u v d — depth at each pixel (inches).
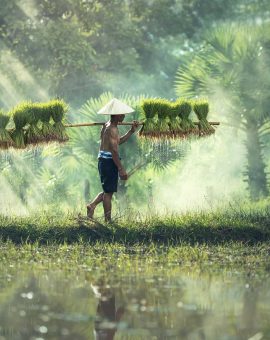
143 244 1042.1
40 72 2652.6
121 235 1056.2
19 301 705.0
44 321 639.8
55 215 1153.4
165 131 1136.8
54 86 2647.6
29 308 679.7
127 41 2878.9
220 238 1065.5
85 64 2640.3
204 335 612.4
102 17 2849.4
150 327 631.2
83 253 975.0
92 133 1713.8
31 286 767.7
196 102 1173.7
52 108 1114.7
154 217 1120.8
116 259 938.1
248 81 1871.3
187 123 1149.1
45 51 2659.9
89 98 2719.0
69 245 1032.2
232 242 1051.3
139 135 1141.1
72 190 1841.8
